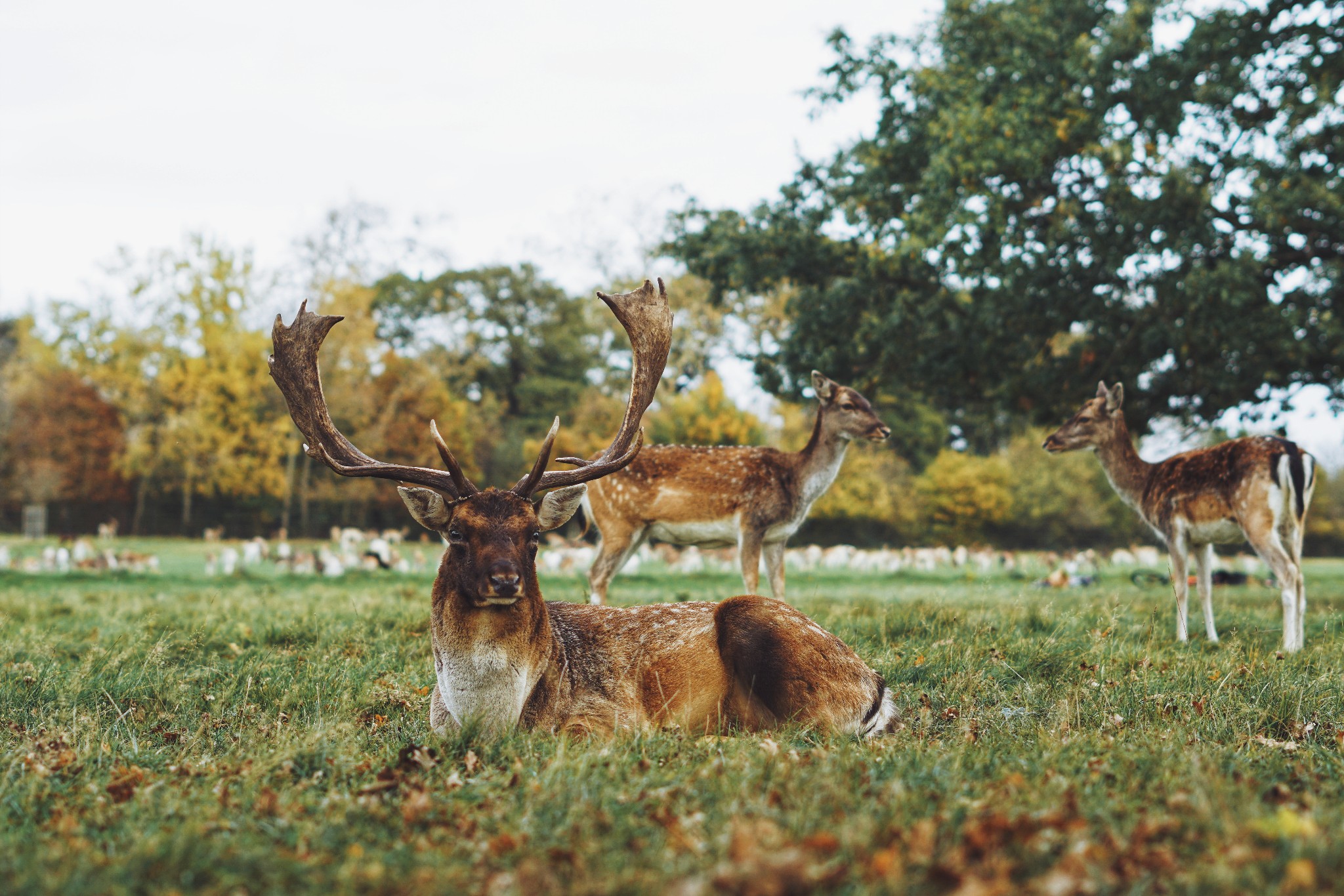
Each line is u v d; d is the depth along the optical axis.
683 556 24.09
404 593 12.60
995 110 12.80
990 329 13.64
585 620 4.74
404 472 4.55
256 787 3.36
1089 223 12.93
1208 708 4.75
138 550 32.97
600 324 51.94
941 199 13.05
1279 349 12.06
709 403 35.09
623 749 3.83
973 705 4.98
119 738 4.39
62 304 45.47
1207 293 11.63
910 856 2.41
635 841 2.67
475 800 3.20
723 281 16.22
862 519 38.50
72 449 44.06
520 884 2.33
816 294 15.12
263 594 13.12
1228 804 2.87
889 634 7.03
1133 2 12.34
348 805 3.09
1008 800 2.98
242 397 42.44
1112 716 4.67
